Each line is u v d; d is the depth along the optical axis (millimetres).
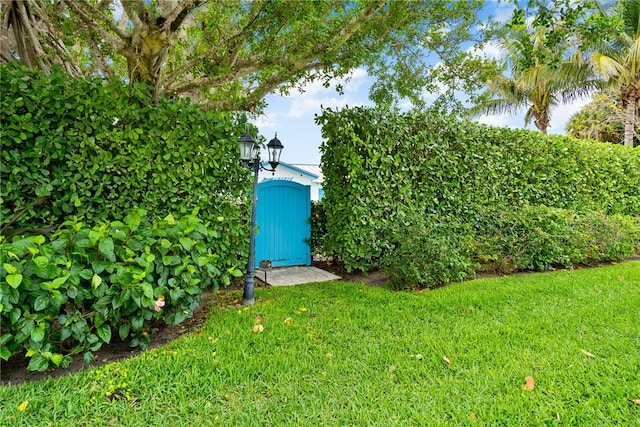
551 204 7188
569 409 2061
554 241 5703
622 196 8219
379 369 2523
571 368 2504
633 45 10906
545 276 5332
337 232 5742
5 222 3441
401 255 4879
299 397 2195
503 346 2865
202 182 4547
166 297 2895
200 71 6141
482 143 6469
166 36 4266
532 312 3666
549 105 14812
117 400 2145
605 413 2021
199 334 3119
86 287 2508
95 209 3926
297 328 3250
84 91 3779
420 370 2500
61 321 2350
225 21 5465
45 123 3594
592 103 16078
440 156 6047
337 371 2490
